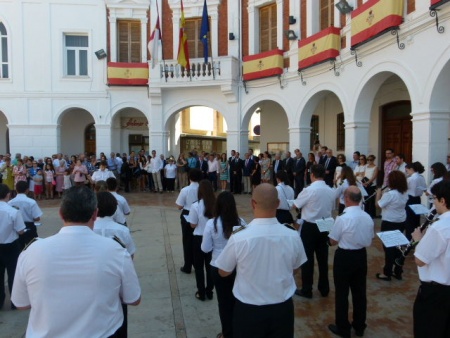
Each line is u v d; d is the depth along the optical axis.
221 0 17.08
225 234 3.87
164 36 17.95
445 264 2.88
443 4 7.15
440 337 2.92
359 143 11.05
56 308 1.93
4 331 4.39
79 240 2.04
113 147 19.47
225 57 16.33
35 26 17.67
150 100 17.73
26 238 5.96
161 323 4.48
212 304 5.01
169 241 8.25
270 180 15.55
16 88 17.73
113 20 17.89
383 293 5.28
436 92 7.87
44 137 17.94
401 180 5.60
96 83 18.03
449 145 10.98
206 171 16.59
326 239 5.14
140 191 17.05
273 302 2.60
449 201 2.92
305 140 14.26
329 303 5.01
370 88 10.57
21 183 6.04
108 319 2.03
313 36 12.47
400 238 4.12
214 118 31.97
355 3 10.95
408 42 8.53
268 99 15.60
